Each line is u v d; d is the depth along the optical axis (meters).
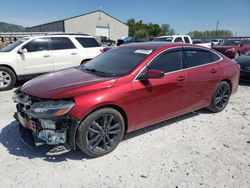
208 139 4.09
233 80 5.42
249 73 8.51
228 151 3.70
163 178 3.03
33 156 3.47
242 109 5.73
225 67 5.18
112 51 4.71
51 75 4.09
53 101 3.16
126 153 3.59
